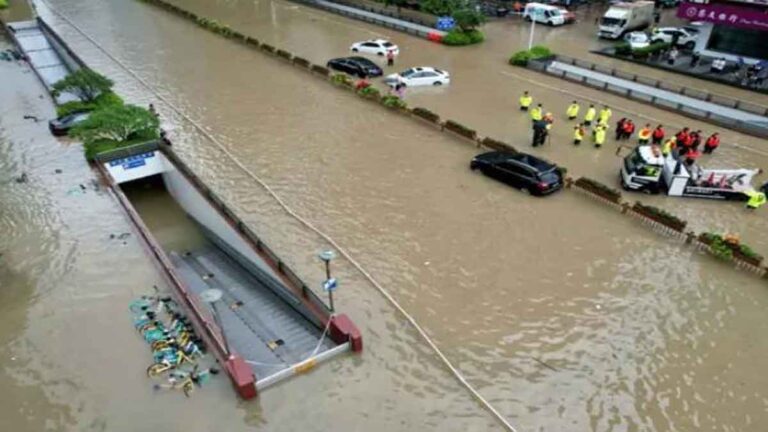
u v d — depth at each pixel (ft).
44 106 115.65
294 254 70.64
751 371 53.93
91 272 67.21
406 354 56.24
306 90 122.62
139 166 93.20
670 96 116.57
